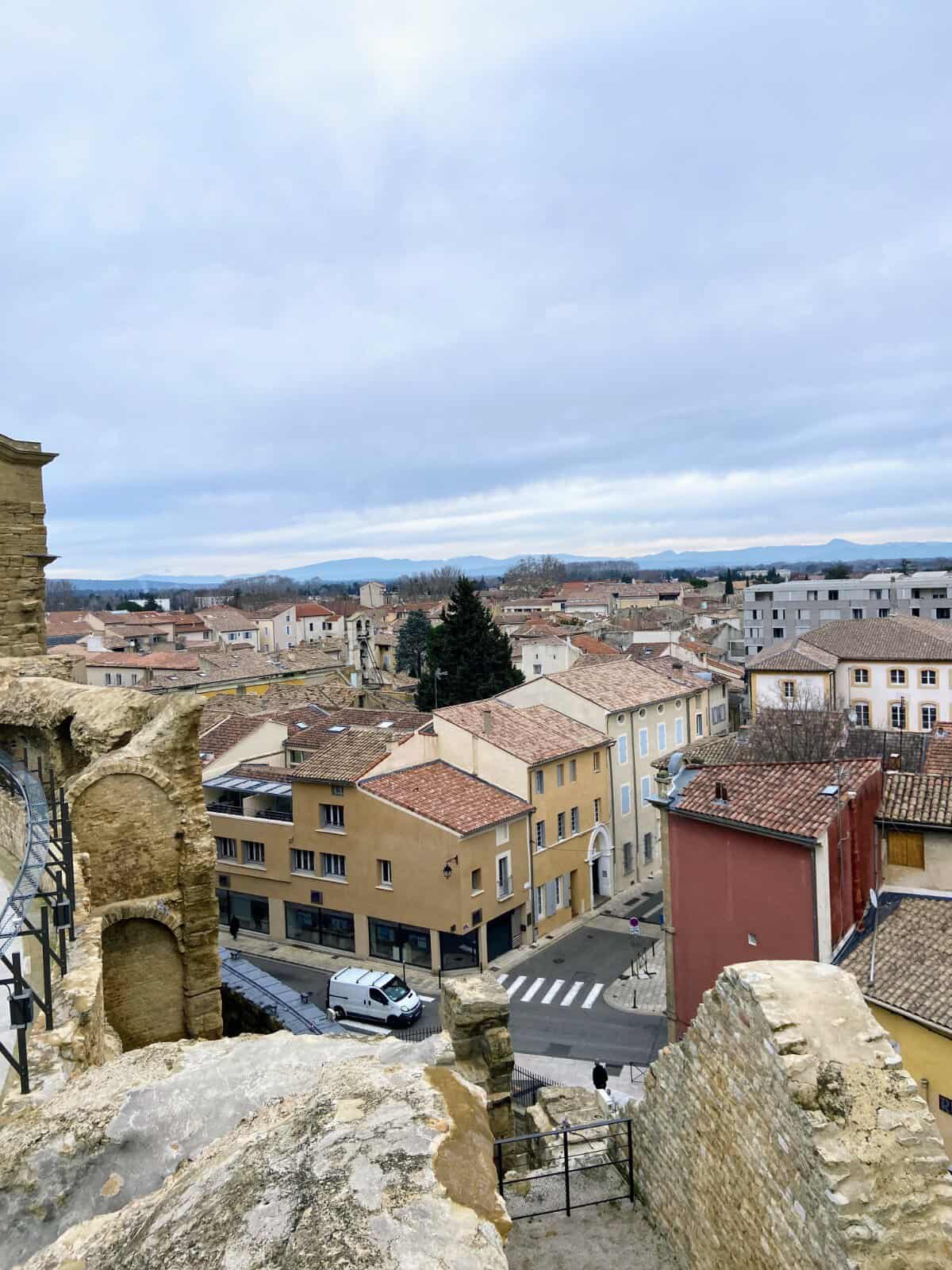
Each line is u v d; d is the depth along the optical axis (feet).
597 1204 44.06
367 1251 15.26
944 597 375.25
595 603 651.66
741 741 163.43
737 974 31.91
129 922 63.05
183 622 533.14
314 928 155.63
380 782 149.59
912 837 85.81
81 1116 25.86
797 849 79.25
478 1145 18.89
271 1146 19.65
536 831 156.97
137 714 72.69
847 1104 26.48
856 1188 24.85
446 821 139.44
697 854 90.94
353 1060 24.35
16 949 44.55
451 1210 16.39
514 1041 117.50
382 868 147.13
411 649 458.91
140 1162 24.62
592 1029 120.26
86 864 54.19
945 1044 64.39
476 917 140.87
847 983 30.71
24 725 82.79
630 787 187.52
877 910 81.87
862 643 266.16
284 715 209.97
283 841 157.17
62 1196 23.88
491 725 162.91
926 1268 24.06
